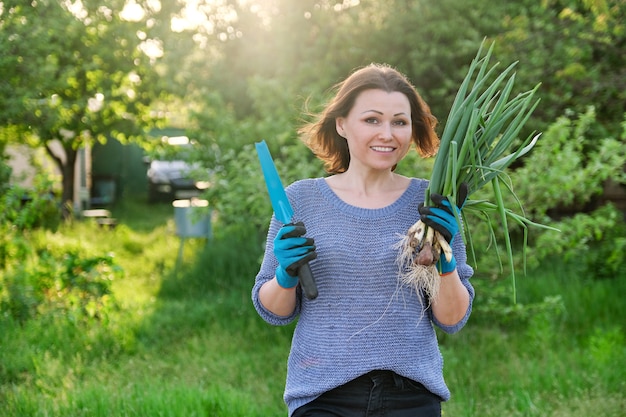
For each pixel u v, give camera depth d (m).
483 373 5.36
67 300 6.64
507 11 9.68
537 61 8.51
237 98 11.05
